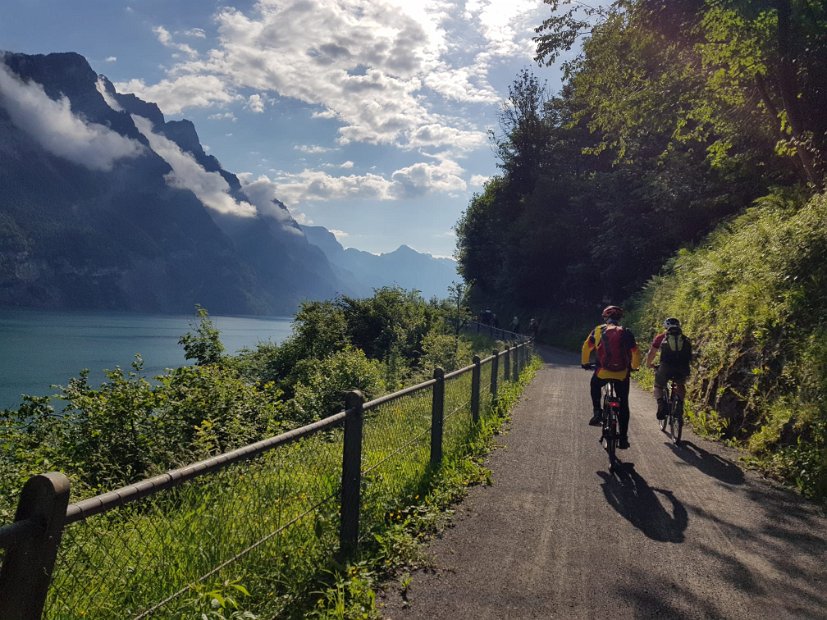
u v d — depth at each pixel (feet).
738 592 13.74
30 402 29.32
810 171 46.68
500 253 198.39
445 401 24.44
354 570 13.85
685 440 30.19
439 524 17.62
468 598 13.17
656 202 98.94
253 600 11.43
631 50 56.49
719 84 50.80
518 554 15.65
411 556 15.14
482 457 25.90
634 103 57.26
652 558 15.55
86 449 27.27
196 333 51.52
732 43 44.86
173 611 9.43
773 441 25.31
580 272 144.66
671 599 13.33
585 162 166.09
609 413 24.84
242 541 11.21
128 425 28.43
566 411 39.27
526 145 198.39
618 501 20.27
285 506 12.56
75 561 8.25
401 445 19.38
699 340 40.68
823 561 15.57
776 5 41.19
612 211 118.52
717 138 86.89
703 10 49.34
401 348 98.27
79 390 30.04
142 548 9.18
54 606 7.97
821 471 21.42
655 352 31.32
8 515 17.42
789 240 35.37
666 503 20.13
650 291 80.94
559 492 21.22
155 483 8.56
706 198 86.28
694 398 36.06
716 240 60.85
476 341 117.70
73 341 404.77
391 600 13.04
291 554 12.82
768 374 28.81
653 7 52.70
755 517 18.85
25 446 27.07
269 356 83.41
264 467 11.85
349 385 49.39
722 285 42.19
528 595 13.35
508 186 206.59
